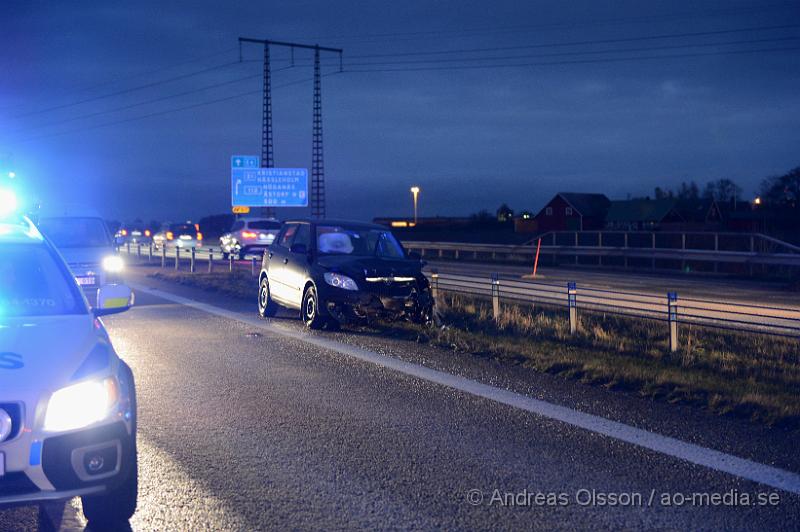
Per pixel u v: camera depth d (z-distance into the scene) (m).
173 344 10.98
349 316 12.23
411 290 12.49
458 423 6.52
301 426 6.41
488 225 83.75
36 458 3.74
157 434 6.16
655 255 28.69
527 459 5.51
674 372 8.65
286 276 13.72
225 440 5.99
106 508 4.24
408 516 4.42
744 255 25.64
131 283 22.70
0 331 4.33
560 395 7.69
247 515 4.43
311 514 4.45
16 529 4.29
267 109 47.66
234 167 45.88
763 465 5.38
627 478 5.09
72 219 15.76
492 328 12.68
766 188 88.19
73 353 4.14
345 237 13.56
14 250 5.25
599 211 86.81
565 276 25.27
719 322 13.57
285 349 10.55
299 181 47.03
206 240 66.00
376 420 6.62
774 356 10.34
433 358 9.88
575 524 4.30
